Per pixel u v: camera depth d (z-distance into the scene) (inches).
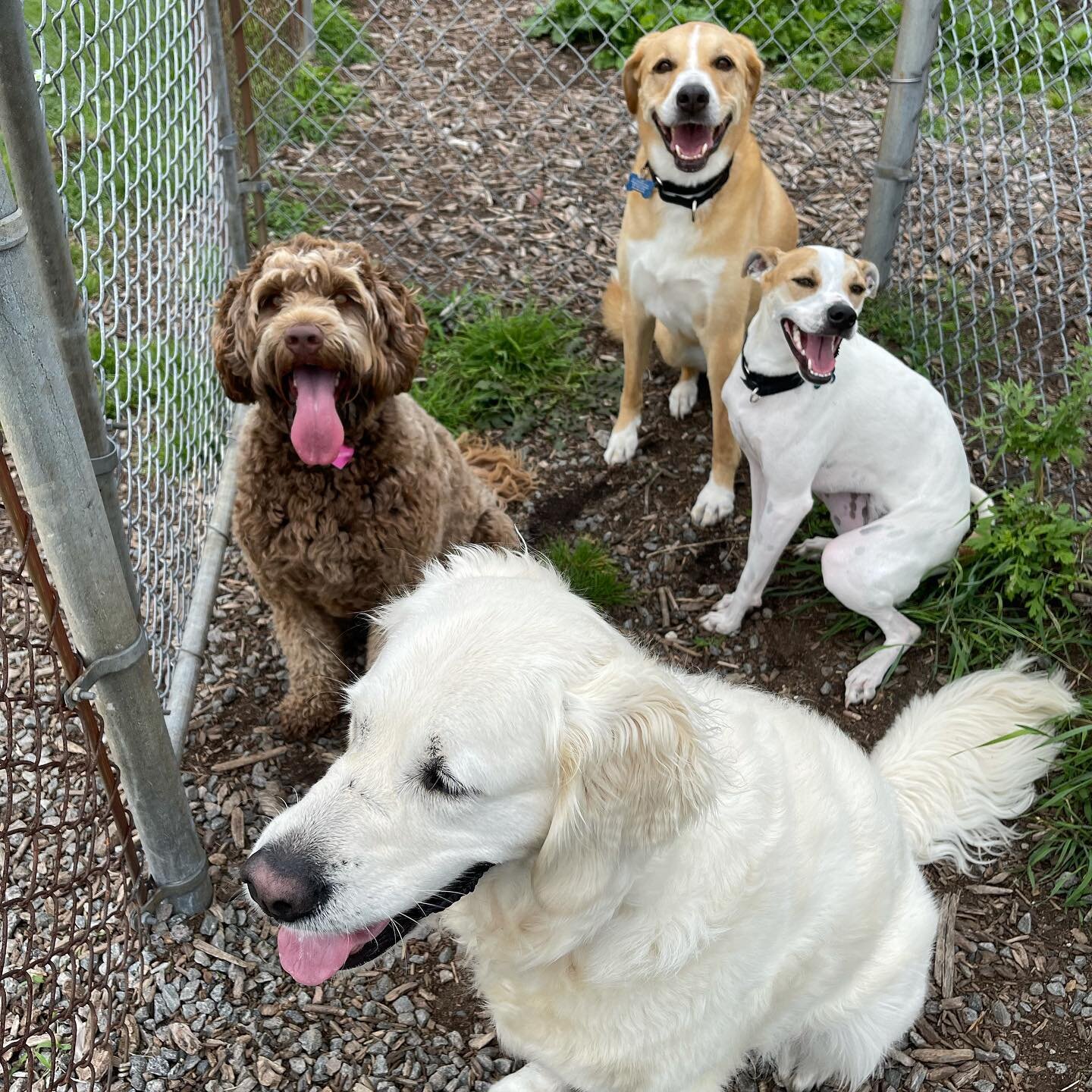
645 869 33.8
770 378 55.8
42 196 36.3
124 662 39.8
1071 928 48.9
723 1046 37.6
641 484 71.1
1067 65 73.9
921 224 76.4
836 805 39.6
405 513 52.9
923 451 56.8
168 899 48.1
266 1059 44.6
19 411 33.6
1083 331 78.0
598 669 32.3
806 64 108.3
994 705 48.6
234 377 53.1
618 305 77.4
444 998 46.7
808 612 62.6
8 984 44.3
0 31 32.8
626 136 102.3
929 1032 46.0
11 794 37.3
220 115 73.8
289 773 55.2
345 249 53.4
